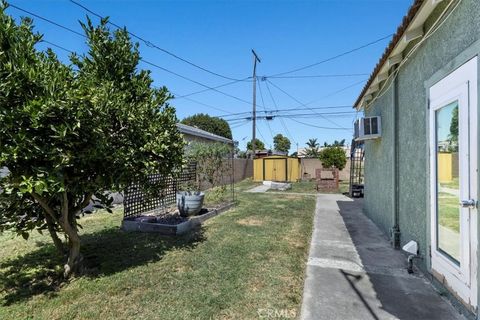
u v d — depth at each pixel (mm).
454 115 2910
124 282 3457
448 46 2990
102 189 3766
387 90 5504
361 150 13109
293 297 3076
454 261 2922
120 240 5238
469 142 2623
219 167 9680
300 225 6480
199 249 4695
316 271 3844
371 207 7238
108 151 3430
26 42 2988
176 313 2766
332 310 2818
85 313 2785
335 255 4508
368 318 2676
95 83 3693
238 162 20562
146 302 2986
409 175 4262
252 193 13180
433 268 3391
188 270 3826
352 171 12562
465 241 2688
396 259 4312
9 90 2693
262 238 5344
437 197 3314
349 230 6188
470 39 2590
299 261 4164
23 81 2801
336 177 16000
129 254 4488
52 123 2895
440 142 3229
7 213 3436
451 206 2990
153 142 4020
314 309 2842
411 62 4145
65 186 3215
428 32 3441
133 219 6246
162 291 3229
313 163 23328
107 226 6320
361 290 3264
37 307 2922
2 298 3115
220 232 5797
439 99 3199
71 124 2943
